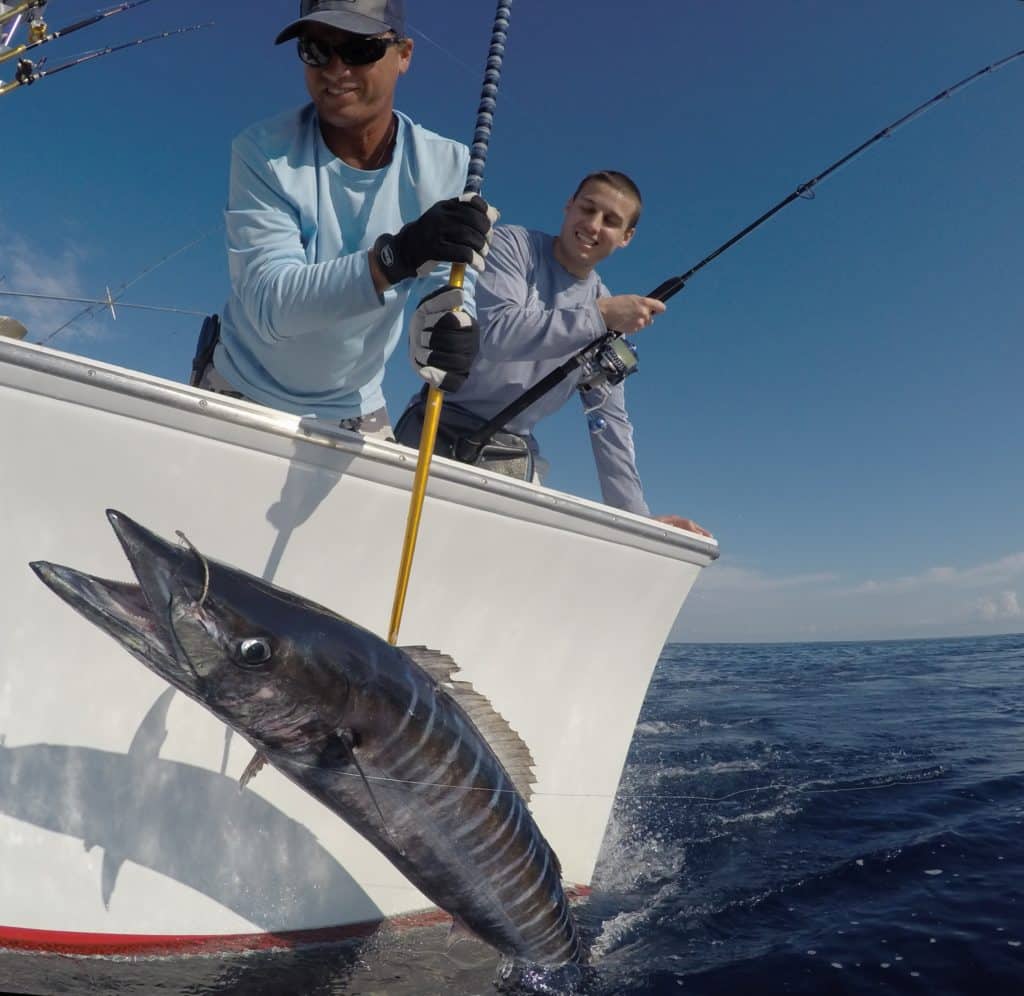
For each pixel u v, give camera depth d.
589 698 2.59
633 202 3.35
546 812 2.51
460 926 1.86
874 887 2.62
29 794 1.75
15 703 1.76
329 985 1.84
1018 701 8.20
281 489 1.98
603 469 3.74
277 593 1.52
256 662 1.43
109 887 1.81
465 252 1.80
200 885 1.90
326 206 2.32
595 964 2.07
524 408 2.75
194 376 2.79
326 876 2.06
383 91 2.23
